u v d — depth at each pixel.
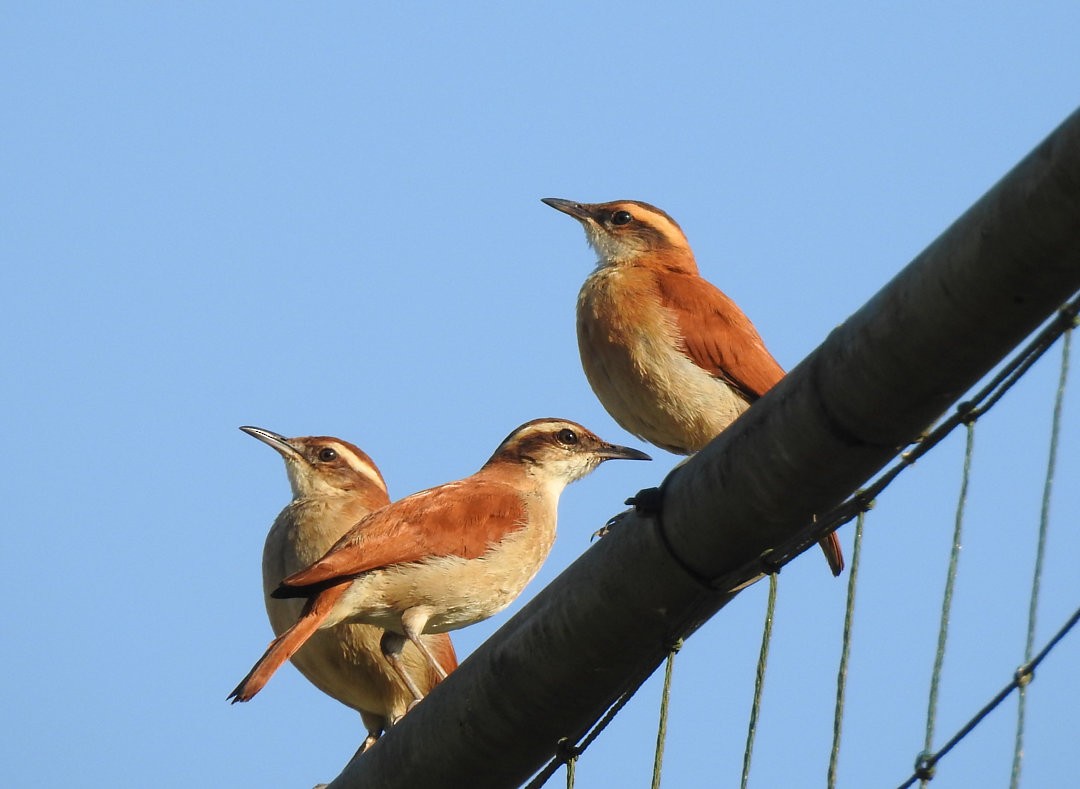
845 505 9.24
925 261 8.13
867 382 8.46
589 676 10.05
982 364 8.26
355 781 11.26
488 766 10.65
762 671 9.65
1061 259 7.63
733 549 9.32
